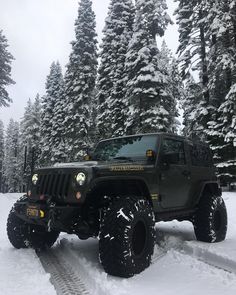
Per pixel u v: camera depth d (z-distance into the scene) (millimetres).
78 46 36375
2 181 98875
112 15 35188
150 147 6594
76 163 6031
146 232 5391
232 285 4734
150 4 28312
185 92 32469
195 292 4484
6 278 4969
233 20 23562
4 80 38406
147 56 27438
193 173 7387
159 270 5426
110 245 4957
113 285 4625
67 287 4770
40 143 55250
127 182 5719
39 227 6637
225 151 26484
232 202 15641
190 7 27938
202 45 27453
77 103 36094
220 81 25984
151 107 27172
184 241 7340
